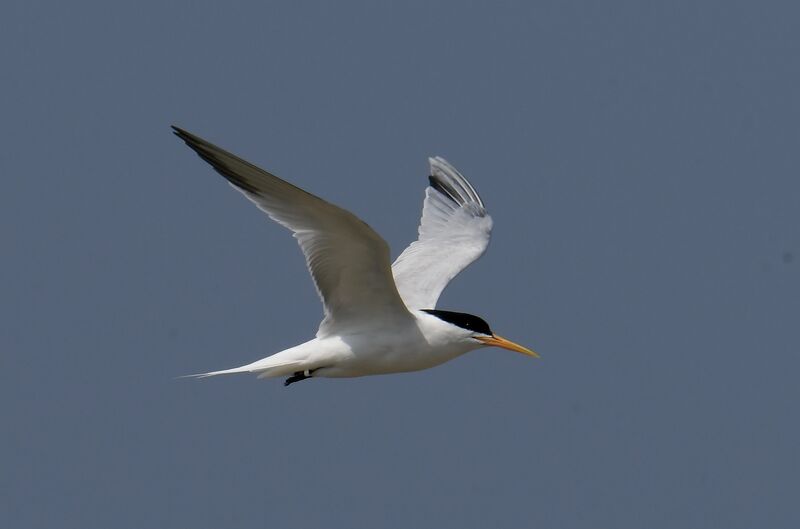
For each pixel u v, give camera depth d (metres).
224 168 11.74
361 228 11.91
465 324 13.48
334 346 13.05
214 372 12.79
